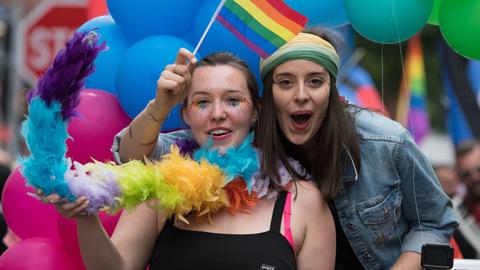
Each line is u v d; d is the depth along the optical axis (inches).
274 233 147.4
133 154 153.6
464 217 314.3
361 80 367.9
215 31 172.4
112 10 181.8
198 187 145.3
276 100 156.6
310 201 153.0
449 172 318.3
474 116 396.8
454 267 181.0
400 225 175.8
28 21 296.8
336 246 173.2
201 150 152.7
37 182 132.7
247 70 154.9
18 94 389.7
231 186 151.3
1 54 395.2
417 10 174.4
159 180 143.3
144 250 153.1
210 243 146.6
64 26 295.4
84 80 135.3
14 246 183.6
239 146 153.6
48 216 181.9
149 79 170.4
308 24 180.5
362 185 169.2
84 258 143.6
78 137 173.9
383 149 168.6
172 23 179.6
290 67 154.6
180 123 176.2
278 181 152.0
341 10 191.6
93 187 138.2
